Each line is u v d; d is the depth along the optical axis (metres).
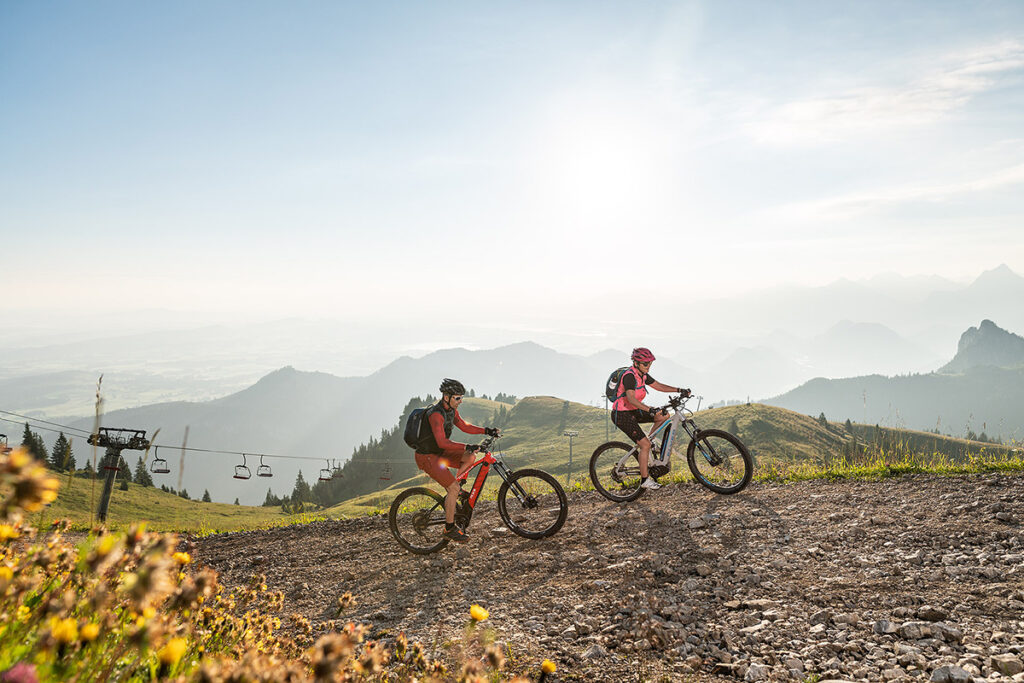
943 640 5.14
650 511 10.16
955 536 7.42
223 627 3.05
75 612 2.29
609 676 4.99
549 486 9.52
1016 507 8.09
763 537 8.24
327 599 8.09
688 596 6.56
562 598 6.95
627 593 6.82
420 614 7.04
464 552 9.19
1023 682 4.34
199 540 12.70
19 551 2.40
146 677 2.22
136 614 2.29
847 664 4.88
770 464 12.27
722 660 5.16
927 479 10.25
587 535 9.18
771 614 5.91
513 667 5.14
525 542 9.30
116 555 1.71
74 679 1.91
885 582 6.38
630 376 10.97
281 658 3.01
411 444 9.13
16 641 1.98
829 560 7.18
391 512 9.82
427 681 3.00
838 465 12.05
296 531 12.51
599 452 11.65
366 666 2.26
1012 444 11.51
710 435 10.98
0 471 1.02
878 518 8.37
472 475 9.36
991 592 5.88
